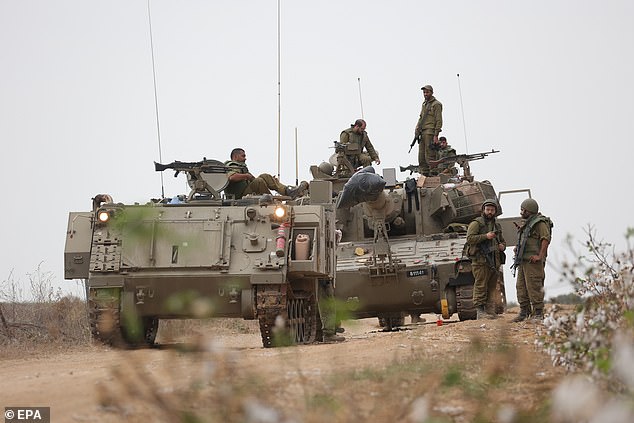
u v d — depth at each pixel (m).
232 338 79.00
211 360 28.70
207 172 67.75
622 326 30.77
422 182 102.00
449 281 91.00
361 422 25.20
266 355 45.62
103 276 59.50
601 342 29.50
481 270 77.56
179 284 59.16
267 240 59.75
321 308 66.50
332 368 36.91
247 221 60.50
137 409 28.53
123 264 59.44
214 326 92.75
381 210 94.00
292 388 30.83
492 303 78.06
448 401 29.80
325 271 63.16
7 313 76.81
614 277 38.06
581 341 32.53
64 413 29.42
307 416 25.62
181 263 59.28
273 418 23.20
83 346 63.22
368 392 30.09
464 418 27.58
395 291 92.25
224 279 58.75
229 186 71.75
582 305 35.16
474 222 77.94
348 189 87.75
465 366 35.78
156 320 67.38
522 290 70.44
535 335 54.97
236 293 59.06
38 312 77.31
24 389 35.72
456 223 100.19
